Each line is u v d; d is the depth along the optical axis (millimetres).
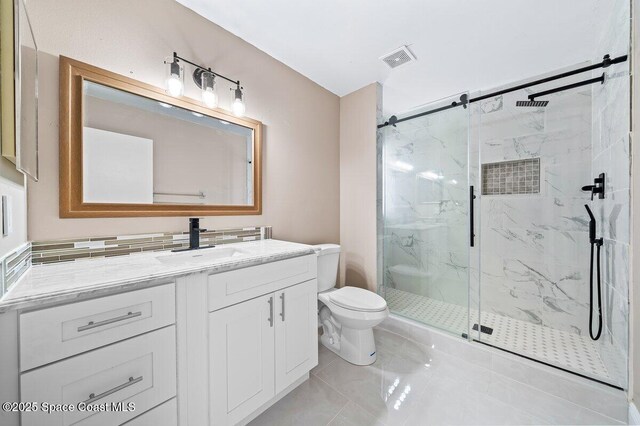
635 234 1185
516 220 2188
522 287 2158
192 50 1447
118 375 787
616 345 1375
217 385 1025
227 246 1507
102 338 757
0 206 690
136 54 1250
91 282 769
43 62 1007
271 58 1872
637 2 1154
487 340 1816
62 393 692
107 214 1146
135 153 1252
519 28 1551
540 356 1603
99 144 1143
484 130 2332
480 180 2246
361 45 1739
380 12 1446
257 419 1219
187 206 1434
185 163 1435
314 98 2229
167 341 893
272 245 1558
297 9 1435
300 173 2105
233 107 1547
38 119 990
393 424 1197
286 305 1316
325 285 1950
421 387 1457
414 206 2387
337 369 1622
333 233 2434
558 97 1976
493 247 2305
